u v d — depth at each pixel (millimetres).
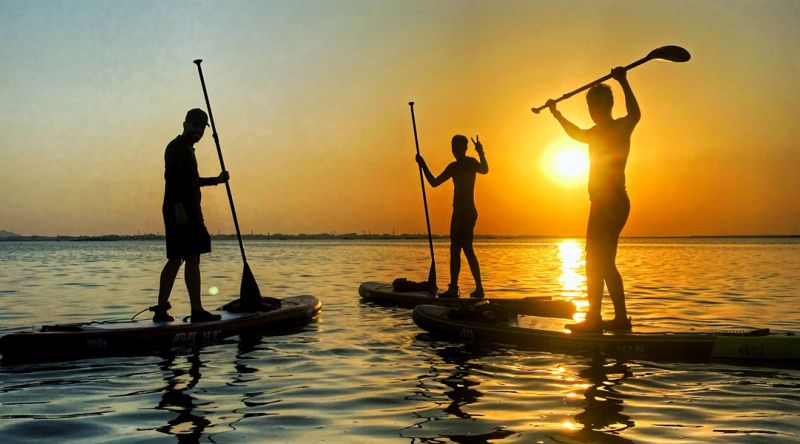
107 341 6555
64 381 5266
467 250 9781
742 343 6082
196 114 7031
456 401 4609
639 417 4184
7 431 3910
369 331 7965
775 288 14438
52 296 12367
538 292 13531
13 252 55625
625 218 6457
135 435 3836
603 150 6375
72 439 3760
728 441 3676
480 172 9789
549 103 6695
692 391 4879
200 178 7789
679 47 6070
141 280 16891
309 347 6836
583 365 5859
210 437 3797
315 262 29438
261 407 4465
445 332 7367
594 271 6578
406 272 20859
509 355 6359
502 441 3689
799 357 5934
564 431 3877
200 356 6352
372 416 4230
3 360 6152
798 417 4180
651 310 10188
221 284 15438
